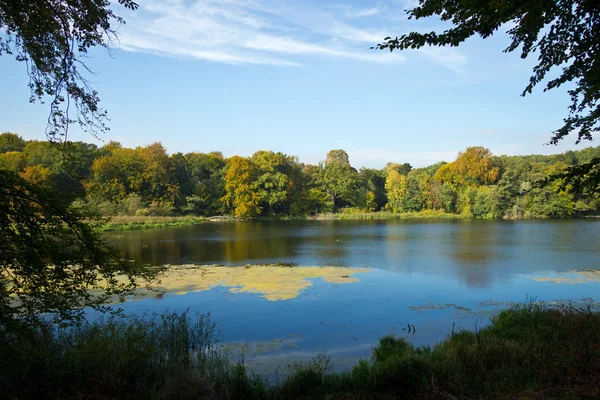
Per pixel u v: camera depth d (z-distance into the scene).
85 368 5.41
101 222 5.20
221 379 5.51
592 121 6.54
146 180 50.38
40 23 4.70
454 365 5.62
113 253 4.97
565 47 5.68
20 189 4.22
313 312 10.74
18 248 4.30
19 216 4.20
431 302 11.81
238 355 7.63
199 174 67.44
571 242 26.88
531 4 4.61
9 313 4.41
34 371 4.98
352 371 6.12
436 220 54.84
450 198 63.25
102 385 5.23
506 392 4.88
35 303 4.69
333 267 18.08
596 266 18.08
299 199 64.94
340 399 5.07
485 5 4.53
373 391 5.29
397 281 14.85
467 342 6.97
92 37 5.00
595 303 11.46
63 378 5.20
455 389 5.03
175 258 20.78
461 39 5.32
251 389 5.37
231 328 9.39
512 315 8.41
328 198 68.94
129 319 8.33
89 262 4.82
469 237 30.94
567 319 7.45
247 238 31.00
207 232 36.47
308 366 6.40
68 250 4.73
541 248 23.98
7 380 4.77
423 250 23.67
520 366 5.56
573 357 5.60
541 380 5.13
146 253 22.64
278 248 24.84
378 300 12.04
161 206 51.94
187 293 12.80
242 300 11.98
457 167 63.84
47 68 4.95
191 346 7.66
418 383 5.32
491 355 5.91
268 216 61.16
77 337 6.28
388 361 6.12
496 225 42.66
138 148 58.66
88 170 42.66
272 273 16.42
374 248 24.78
